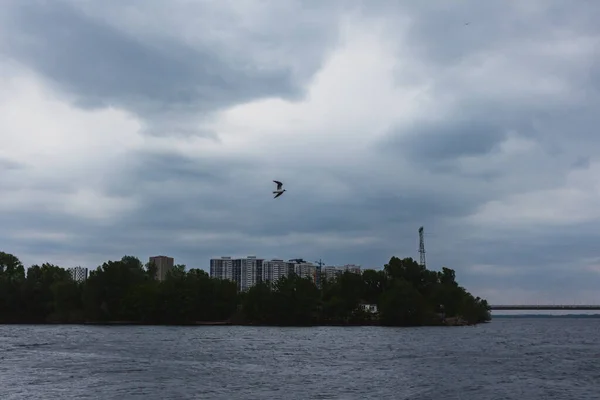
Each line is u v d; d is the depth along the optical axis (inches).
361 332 7327.8
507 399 2303.2
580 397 2361.0
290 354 3956.7
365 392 2389.3
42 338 5329.7
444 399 2276.1
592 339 6505.9
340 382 2637.8
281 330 7741.1
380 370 3090.6
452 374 2965.1
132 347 4362.7
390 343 5201.8
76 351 3961.6
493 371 3117.6
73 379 2610.7
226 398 2209.6
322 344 4963.1
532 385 2637.8
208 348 4367.6
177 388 2409.0
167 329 7657.5
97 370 2925.7
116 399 2156.7
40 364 3166.8
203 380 2640.3
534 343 5605.3
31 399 2138.3
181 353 3919.8
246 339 5556.1
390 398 2269.9
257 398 2217.0
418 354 4084.6
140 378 2669.8
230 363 3341.5
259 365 3260.3
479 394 2394.2
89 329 7386.8
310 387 2485.2
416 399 2261.3
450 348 4697.3
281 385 2529.5
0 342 4776.1
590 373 3070.9
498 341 5772.6
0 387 2381.9
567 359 3833.7
